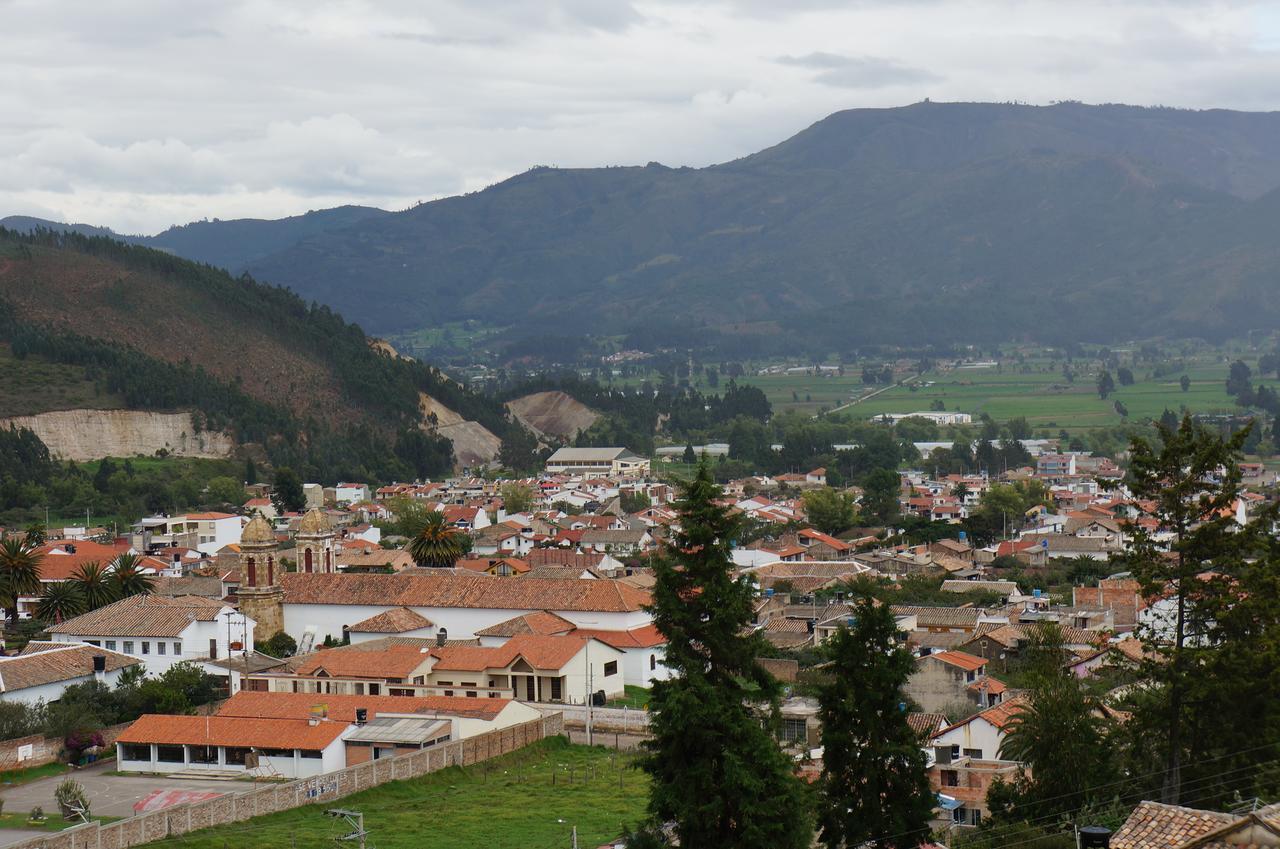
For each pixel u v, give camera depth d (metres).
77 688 125.94
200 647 143.00
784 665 133.25
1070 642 134.62
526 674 132.25
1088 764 80.56
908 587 182.75
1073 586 188.00
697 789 66.88
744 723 66.50
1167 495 79.88
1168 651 77.56
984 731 97.56
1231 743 77.75
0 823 94.88
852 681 72.44
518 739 115.88
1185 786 78.06
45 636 156.12
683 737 67.31
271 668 138.88
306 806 98.94
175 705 124.31
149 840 88.75
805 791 68.25
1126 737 81.50
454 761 109.31
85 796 101.69
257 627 154.38
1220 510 80.25
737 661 68.88
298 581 158.88
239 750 110.00
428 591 154.12
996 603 171.62
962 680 115.62
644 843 68.31
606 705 133.25
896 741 72.25
